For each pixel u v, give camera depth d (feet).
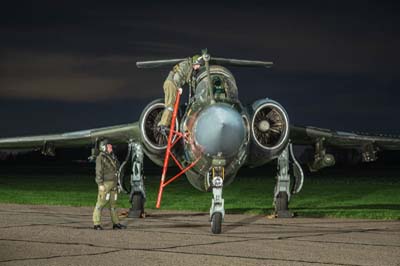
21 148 63.26
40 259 31.65
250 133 47.06
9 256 32.48
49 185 107.24
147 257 32.60
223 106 40.32
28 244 36.55
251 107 47.93
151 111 47.93
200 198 80.74
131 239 39.11
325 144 61.41
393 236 42.22
